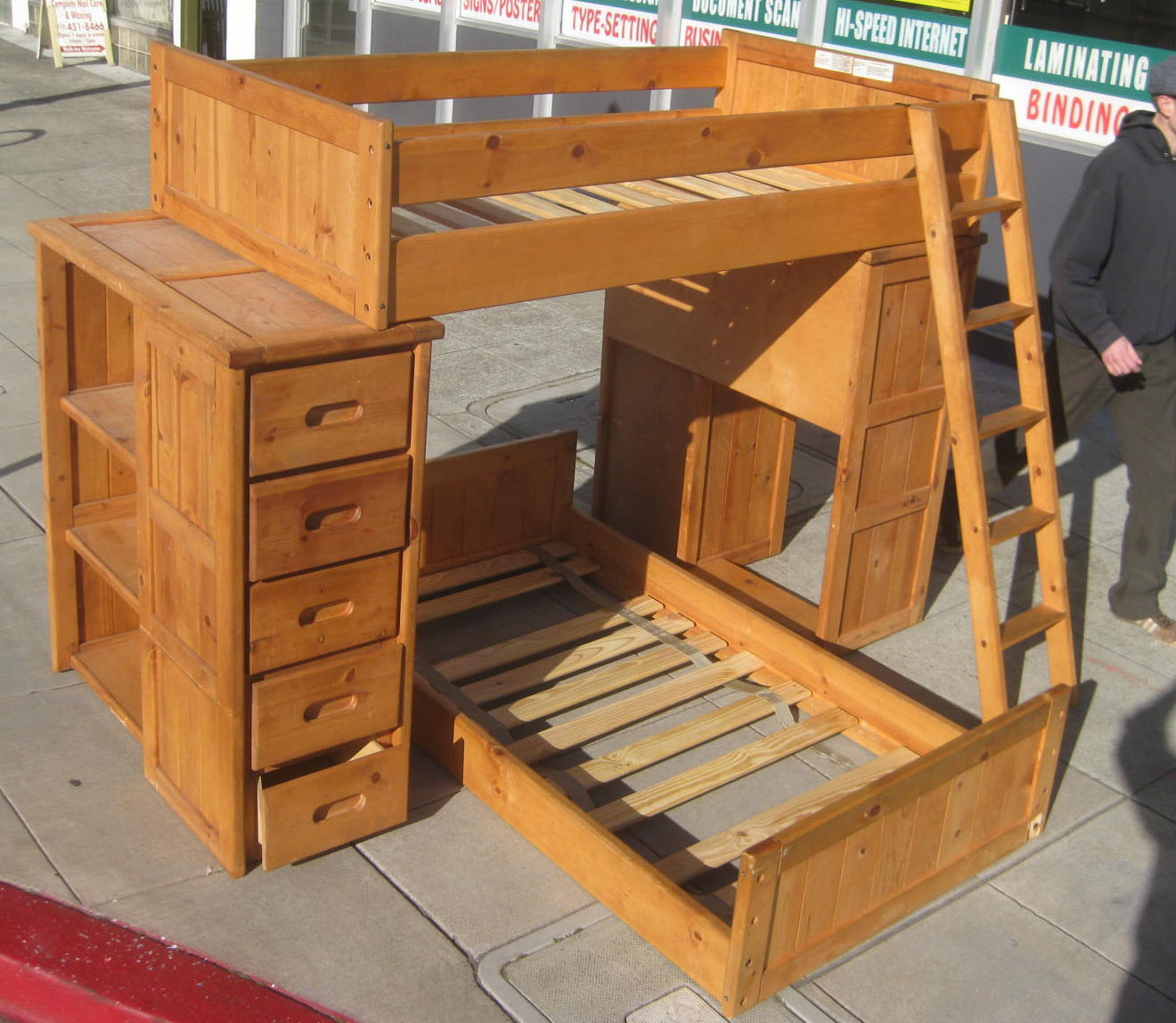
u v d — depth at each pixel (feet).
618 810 11.40
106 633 13.28
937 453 14.42
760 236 11.48
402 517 10.23
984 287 24.27
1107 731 13.38
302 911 10.22
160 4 42.42
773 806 12.00
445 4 32.60
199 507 9.81
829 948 9.96
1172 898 11.09
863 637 14.74
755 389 14.29
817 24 25.48
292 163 9.91
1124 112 21.80
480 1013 9.35
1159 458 14.44
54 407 12.13
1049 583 13.28
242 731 10.03
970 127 13.03
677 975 9.83
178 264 10.51
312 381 9.35
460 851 11.04
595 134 10.15
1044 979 10.09
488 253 9.81
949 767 10.30
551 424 19.93
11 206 28.30
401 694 10.82
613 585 15.56
